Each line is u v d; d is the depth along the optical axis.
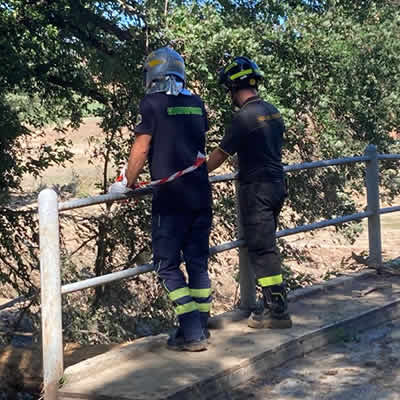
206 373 4.62
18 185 12.64
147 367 4.80
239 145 5.52
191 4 10.46
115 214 11.32
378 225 7.89
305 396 4.52
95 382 4.55
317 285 7.03
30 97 11.74
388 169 12.79
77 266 12.30
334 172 11.82
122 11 10.51
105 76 11.09
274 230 5.69
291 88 10.80
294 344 5.30
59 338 4.65
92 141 12.66
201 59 9.93
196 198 5.06
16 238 12.23
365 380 4.75
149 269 5.33
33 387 5.91
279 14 11.49
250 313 6.09
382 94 12.15
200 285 5.32
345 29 11.59
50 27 9.86
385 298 6.60
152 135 4.96
